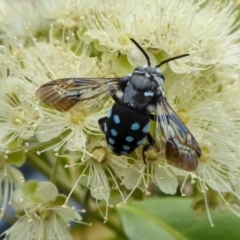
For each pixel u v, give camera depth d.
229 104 0.15
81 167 0.14
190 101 0.15
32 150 0.14
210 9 0.16
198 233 0.16
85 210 0.15
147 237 0.16
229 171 0.15
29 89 0.14
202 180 0.14
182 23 0.15
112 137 0.13
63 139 0.14
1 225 0.17
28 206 0.14
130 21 0.15
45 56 0.15
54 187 0.14
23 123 0.14
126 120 0.13
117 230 0.16
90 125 0.14
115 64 0.14
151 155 0.14
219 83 0.15
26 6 0.16
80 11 0.15
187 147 0.13
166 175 0.14
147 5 0.15
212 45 0.15
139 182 0.14
